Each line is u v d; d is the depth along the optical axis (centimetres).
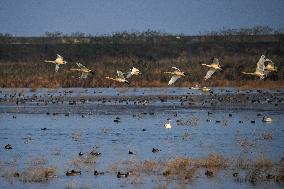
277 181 2988
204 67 9394
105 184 2933
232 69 9350
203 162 3359
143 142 4100
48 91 8156
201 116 5525
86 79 9000
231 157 3522
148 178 3048
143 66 9744
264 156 3444
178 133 4488
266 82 8744
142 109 6138
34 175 3084
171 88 8506
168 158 3522
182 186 2894
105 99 7069
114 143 4066
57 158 3562
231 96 7294
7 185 2931
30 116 5659
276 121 5144
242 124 4959
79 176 3098
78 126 4938
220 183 2947
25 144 4075
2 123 5166
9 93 7856
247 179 3014
